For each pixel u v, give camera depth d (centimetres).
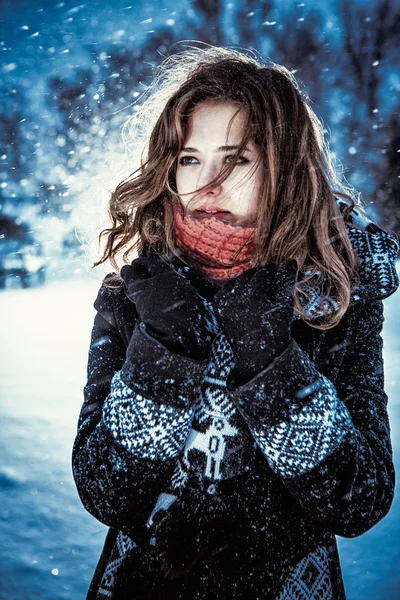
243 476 115
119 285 133
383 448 118
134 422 109
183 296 113
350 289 126
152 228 138
